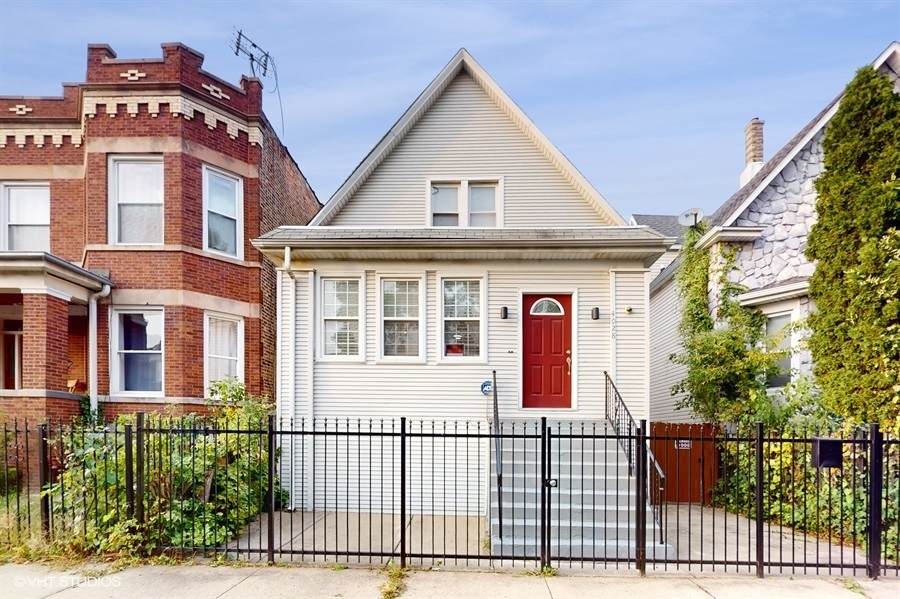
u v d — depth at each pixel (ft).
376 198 35.60
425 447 30.68
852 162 24.40
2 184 39.55
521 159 35.63
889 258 22.54
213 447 22.58
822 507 23.79
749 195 36.58
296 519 26.91
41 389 30.40
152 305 35.27
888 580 18.04
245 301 39.50
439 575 18.17
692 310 37.93
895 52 35.86
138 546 19.60
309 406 31.17
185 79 36.52
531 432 29.07
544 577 18.10
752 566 19.35
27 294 30.73
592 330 31.35
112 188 36.04
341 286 32.24
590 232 31.76
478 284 32.14
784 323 34.17
